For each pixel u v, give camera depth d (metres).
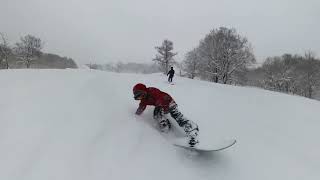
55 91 6.10
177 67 49.78
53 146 4.39
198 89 11.51
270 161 5.89
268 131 7.40
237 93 12.77
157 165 4.84
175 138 5.64
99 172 4.28
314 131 8.05
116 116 5.75
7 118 4.79
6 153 4.07
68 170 4.08
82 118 5.24
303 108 11.20
